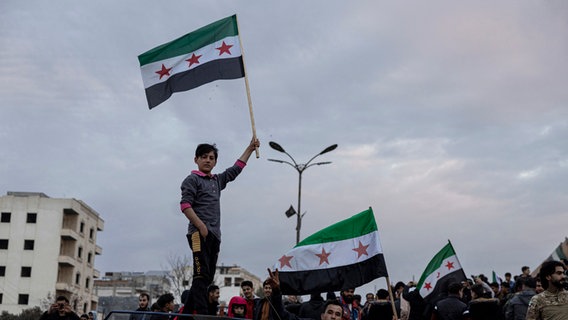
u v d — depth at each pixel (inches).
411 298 565.6
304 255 401.1
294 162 1380.4
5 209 3366.1
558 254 498.0
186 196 315.0
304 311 483.8
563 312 344.5
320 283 396.5
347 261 401.4
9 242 3336.6
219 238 321.1
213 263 318.0
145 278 4601.4
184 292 490.6
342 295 525.0
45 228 3366.1
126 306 2174.0
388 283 399.5
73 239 3454.7
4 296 3280.0
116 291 4308.6
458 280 559.2
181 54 417.1
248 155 363.9
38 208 3383.4
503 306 555.5
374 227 408.2
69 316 516.7
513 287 627.8
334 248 403.5
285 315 361.1
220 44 422.0
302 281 396.2
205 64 418.3
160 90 411.2
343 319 501.7
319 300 487.5
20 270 3312.0
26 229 3358.8
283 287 395.2
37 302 3277.6
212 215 320.8
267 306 421.1
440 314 496.7
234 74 418.0
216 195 327.0
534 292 482.6
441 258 569.0
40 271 3312.0
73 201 3425.2
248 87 410.0
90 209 3663.9
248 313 472.4
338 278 397.7
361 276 398.6
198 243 312.2
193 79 416.2
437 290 558.6
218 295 469.1
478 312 463.2
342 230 408.8
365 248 403.5
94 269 3735.2
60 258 3339.1
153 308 517.7
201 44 420.5
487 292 473.7
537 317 352.2
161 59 414.0
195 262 310.8
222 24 426.3
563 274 350.9
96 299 3732.8
